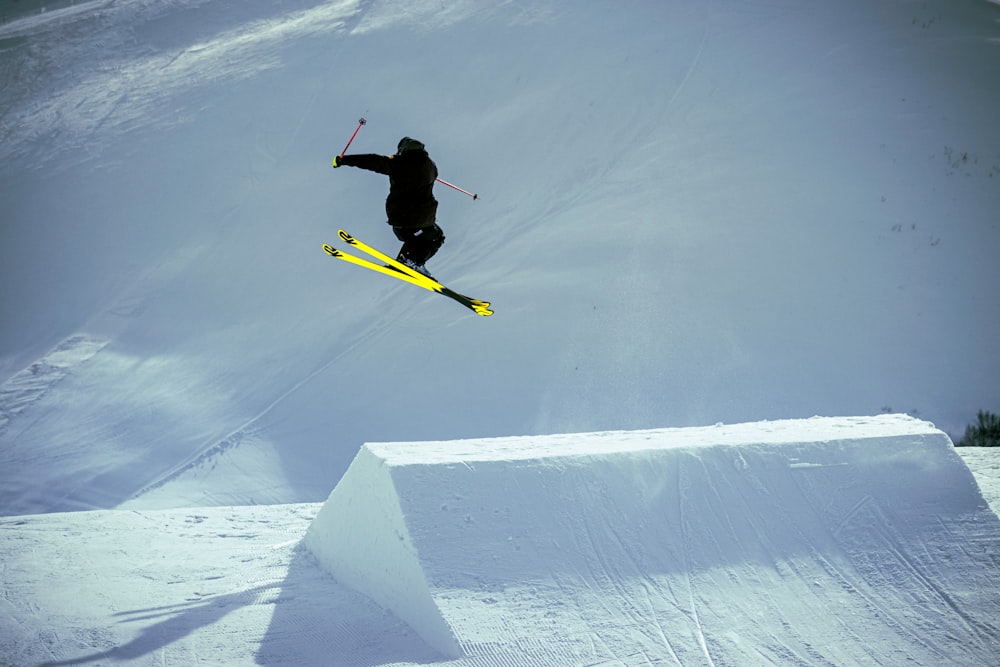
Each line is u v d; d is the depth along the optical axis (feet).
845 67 118.93
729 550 20.49
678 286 82.89
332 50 134.72
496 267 90.07
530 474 20.75
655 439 24.36
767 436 24.36
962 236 86.58
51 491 64.08
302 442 69.51
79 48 161.99
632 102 113.29
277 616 18.94
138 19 168.45
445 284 88.79
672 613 18.51
